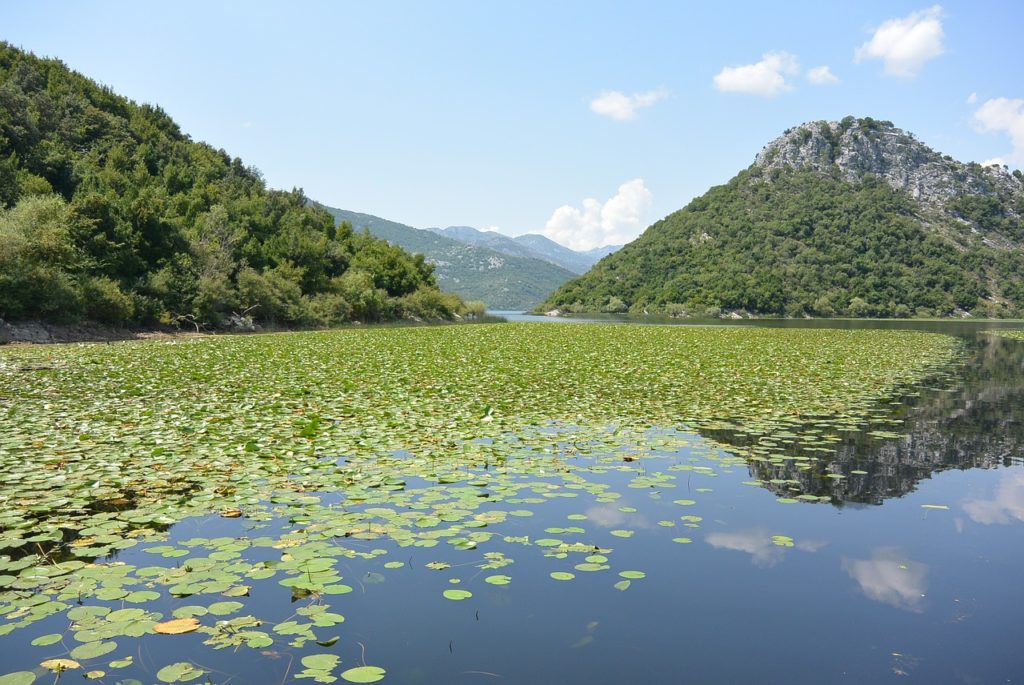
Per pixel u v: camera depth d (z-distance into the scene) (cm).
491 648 448
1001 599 532
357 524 671
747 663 434
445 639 460
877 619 496
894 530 688
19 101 5753
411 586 541
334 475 859
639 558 606
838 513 740
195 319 4606
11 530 650
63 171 5525
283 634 462
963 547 642
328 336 4250
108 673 412
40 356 2453
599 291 15775
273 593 529
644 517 720
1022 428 1248
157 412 1290
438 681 406
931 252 14825
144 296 4262
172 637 457
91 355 2525
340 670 417
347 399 1494
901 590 546
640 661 433
